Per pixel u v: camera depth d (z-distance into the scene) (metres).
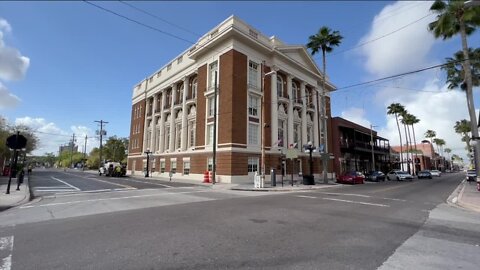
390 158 69.75
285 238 6.26
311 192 19.08
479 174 19.23
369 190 20.78
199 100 33.44
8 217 9.12
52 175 44.06
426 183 31.84
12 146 16.06
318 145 41.22
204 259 4.86
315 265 4.60
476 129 21.19
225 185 24.28
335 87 47.19
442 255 5.20
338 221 8.24
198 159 32.06
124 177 39.78
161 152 42.28
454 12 22.59
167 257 4.96
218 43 31.05
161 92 45.62
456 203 13.35
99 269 4.41
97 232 6.82
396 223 8.12
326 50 32.69
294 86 38.78
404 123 68.00
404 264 4.70
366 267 4.54
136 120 53.19
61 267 4.51
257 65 32.59
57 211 10.30
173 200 13.64
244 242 5.93
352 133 52.03
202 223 7.83
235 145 27.88
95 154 83.88
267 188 21.83
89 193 17.05
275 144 29.58
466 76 22.28
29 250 5.43
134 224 7.71
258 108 31.70
